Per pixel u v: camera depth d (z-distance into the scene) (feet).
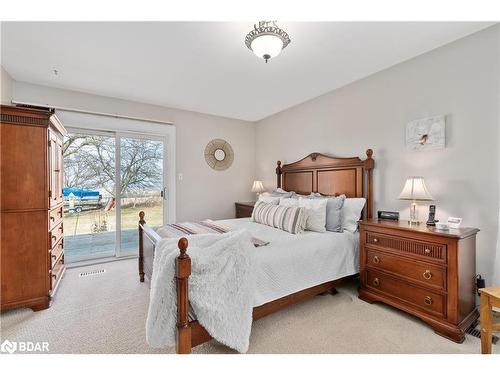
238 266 5.36
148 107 12.54
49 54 7.75
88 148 11.64
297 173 12.46
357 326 6.31
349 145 10.23
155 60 8.14
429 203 7.79
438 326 5.94
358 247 8.41
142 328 6.23
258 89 10.75
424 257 6.29
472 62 6.83
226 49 7.47
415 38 7.00
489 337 4.84
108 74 9.19
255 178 16.10
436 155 7.62
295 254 6.79
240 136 15.60
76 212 11.47
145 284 8.95
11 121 6.85
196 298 4.81
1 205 6.74
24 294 6.98
